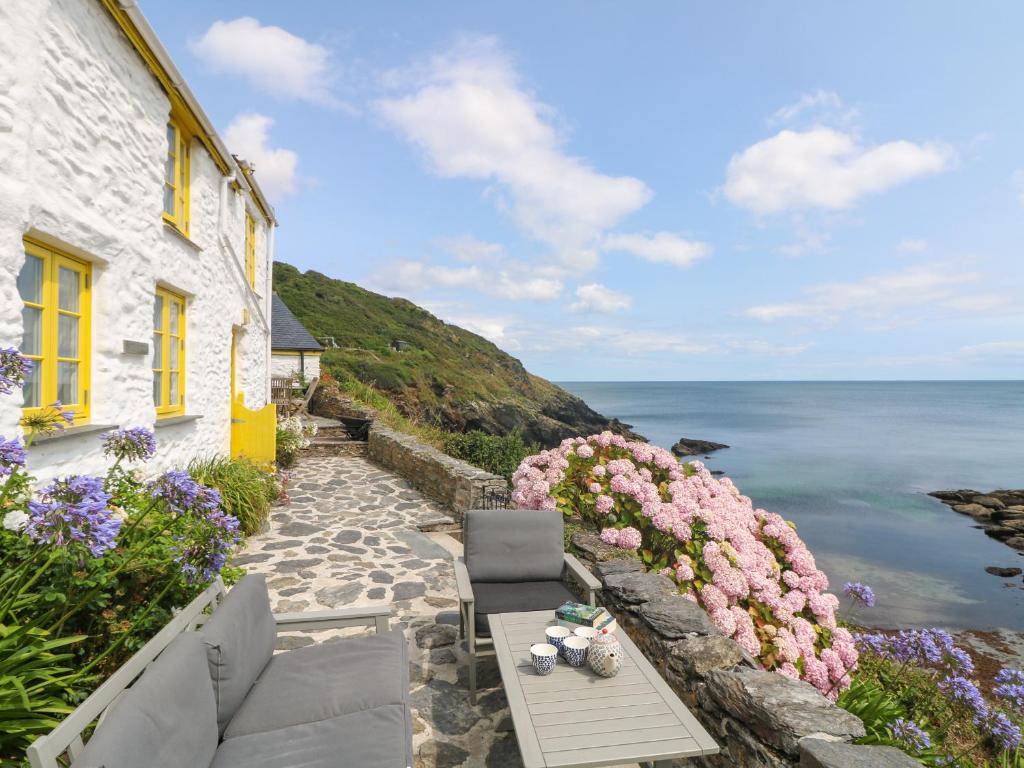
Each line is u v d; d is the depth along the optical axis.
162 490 2.49
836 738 2.01
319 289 41.72
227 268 7.54
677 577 3.88
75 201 3.87
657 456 5.30
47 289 3.81
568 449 5.50
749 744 2.24
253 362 9.42
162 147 5.25
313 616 2.80
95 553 1.91
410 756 1.96
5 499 2.50
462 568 3.50
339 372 22.83
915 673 4.52
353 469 10.03
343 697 2.30
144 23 4.51
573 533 4.65
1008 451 34.94
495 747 2.66
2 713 1.87
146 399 4.98
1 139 3.12
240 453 8.16
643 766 2.55
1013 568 12.73
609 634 2.44
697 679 2.65
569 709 2.14
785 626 3.84
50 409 3.62
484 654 3.20
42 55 3.50
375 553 5.55
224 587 2.96
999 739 3.44
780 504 19.41
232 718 2.19
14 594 2.09
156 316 5.60
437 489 7.98
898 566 12.77
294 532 6.20
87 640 2.40
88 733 2.11
